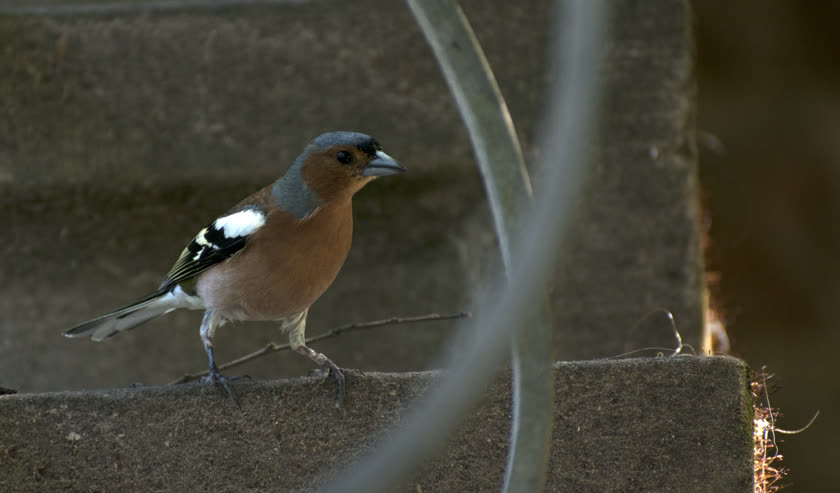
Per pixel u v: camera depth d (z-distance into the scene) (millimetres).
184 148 9898
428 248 10078
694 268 9820
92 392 5918
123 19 10000
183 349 9883
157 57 9969
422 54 10031
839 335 17859
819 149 18438
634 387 5852
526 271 2434
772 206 18297
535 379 3322
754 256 18156
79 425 5828
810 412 17703
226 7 10039
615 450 5781
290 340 7328
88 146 9906
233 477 5828
